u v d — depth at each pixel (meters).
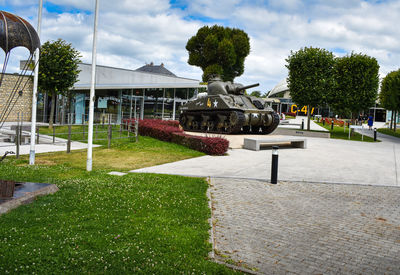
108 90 27.80
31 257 4.08
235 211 6.64
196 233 5.21
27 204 6.09
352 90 26.09
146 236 4.94
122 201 6.61
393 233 5.79
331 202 7.56
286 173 10.71
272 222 6.10
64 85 20.67
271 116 22.86
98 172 9.67
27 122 26.16
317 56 28.06
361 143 22.33
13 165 10.17
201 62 49.59
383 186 9.29
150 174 9.61
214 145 14.10
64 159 12.03
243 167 11.52
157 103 31.67
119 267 3.99
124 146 15.77
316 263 4.58
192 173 10.20
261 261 4.56
